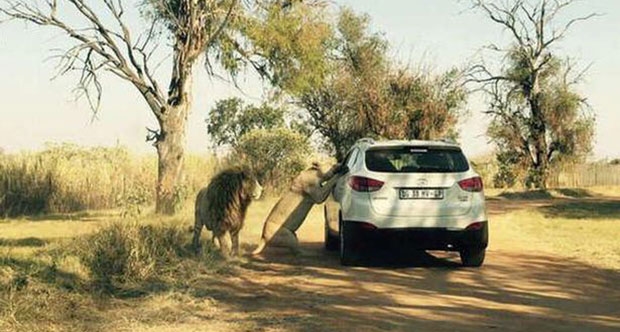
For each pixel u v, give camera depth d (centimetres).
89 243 1086
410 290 972
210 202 1180
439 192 1114
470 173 1131
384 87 3731
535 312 845
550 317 819
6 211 2227
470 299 916
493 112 4541
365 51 3975
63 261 1016
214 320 789
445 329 759
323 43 2598
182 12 2295
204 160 2920
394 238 1108
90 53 2220
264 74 2509
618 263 1216
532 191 3888
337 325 770
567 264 1209
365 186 1116
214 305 865
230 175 1182
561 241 1534
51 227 1745
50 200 2375
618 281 1049
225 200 1171
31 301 811
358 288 984
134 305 855
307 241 1541
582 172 4856
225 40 2409
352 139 3797
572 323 791
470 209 1117
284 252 1290
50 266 984
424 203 1109
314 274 1091
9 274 914
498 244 1499
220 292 945
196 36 2289
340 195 1200
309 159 3033
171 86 2300
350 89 3841
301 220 1298
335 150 3903
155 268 1032
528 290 977
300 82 2505
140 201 1653
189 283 988
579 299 921
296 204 1287
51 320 770
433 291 966
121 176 2602
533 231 1761
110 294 905
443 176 1117
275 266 1163
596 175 4878
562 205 2769
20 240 1425
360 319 800
